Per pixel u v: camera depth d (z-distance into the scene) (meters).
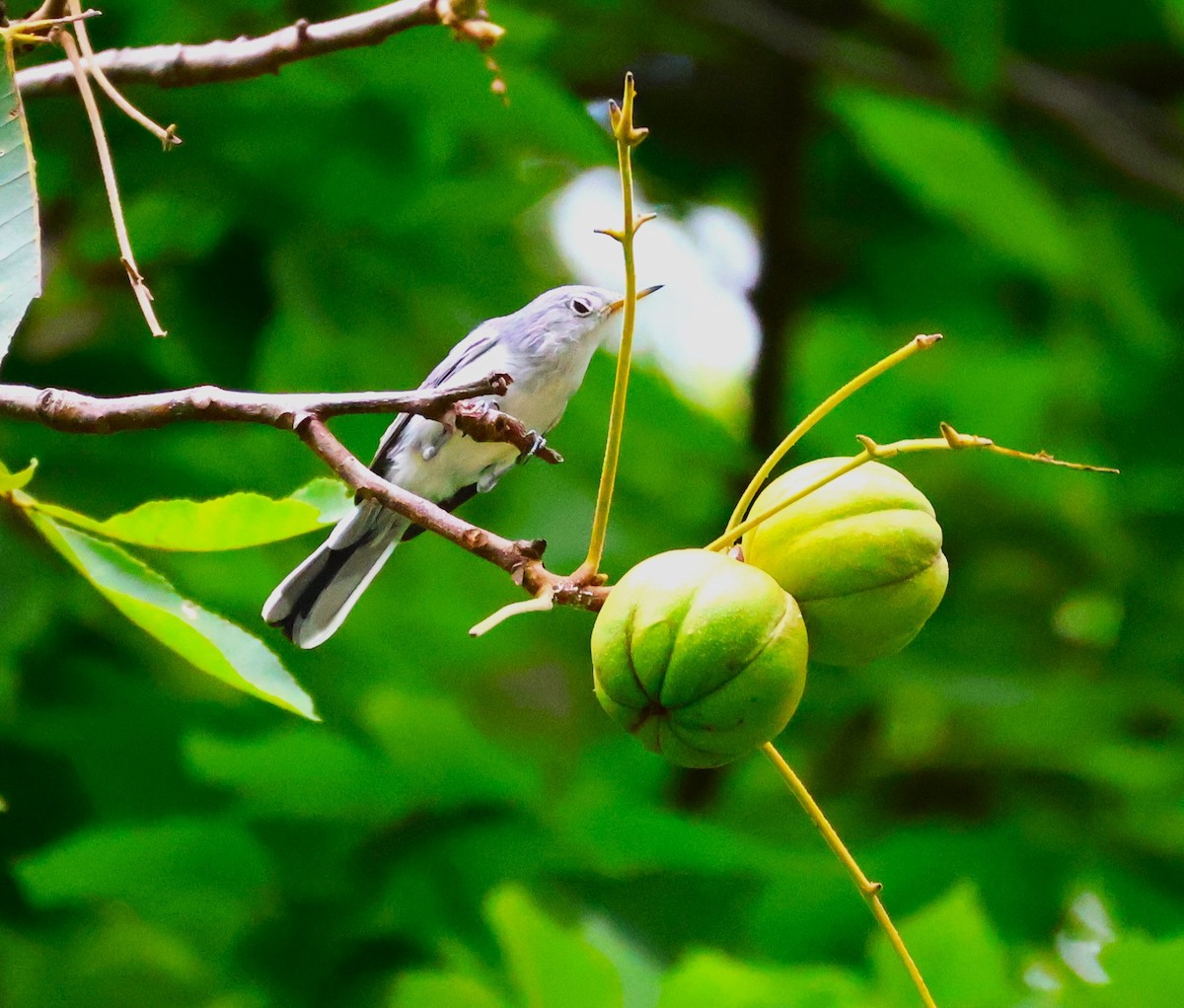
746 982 6.95
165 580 5.19
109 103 10.20
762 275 14.96
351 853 9.12
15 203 5.46
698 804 12.43
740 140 15.66
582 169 11.55
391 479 10.06
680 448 12.57
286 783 8.98
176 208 10.60
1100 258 14.26
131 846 8.75
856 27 15.14
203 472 10.54
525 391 10.44
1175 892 10.99
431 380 10.45
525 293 11.71
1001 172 12.56
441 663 12.89
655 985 7.46
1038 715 12.41
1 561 10.48
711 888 9.16
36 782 9.98
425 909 8.86
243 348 10.70
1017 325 15.16
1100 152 14.31
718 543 5.09
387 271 11.12
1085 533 13.99
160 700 10.58
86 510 10.22
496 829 9.10
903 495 5.30
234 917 9.09
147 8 10.26
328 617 8.40
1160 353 14.20
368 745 10.28
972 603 13.53
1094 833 11.40
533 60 11.31
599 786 10.46
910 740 13.22
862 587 5.19
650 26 14.52
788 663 4.85
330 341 11.03
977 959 7.58
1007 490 14.34
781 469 14.05
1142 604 13.28
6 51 5.77
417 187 10.77
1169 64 15.38
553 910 8.85
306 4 10.41
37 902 9.37
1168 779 11.66
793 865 9.56
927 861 10.62
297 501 4.92
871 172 15.66
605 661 4.92
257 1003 8.87
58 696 10.68
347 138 10.47
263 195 10.71
